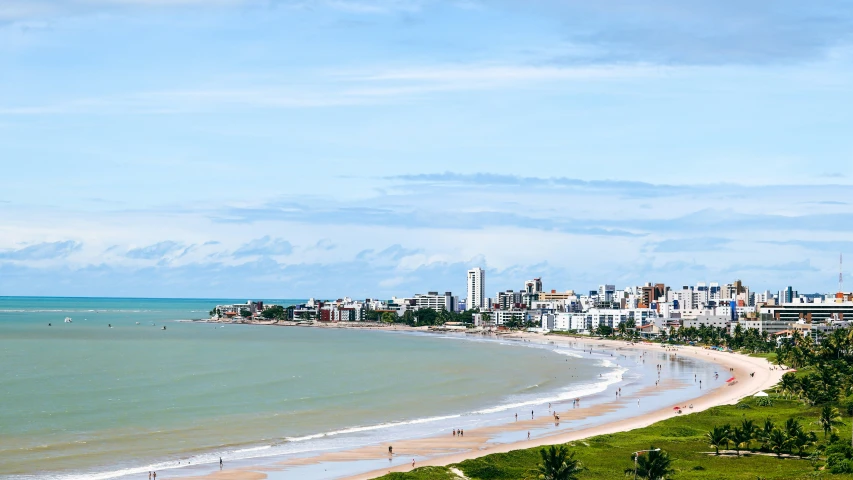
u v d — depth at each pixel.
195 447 180.00
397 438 194.12
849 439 176.25
